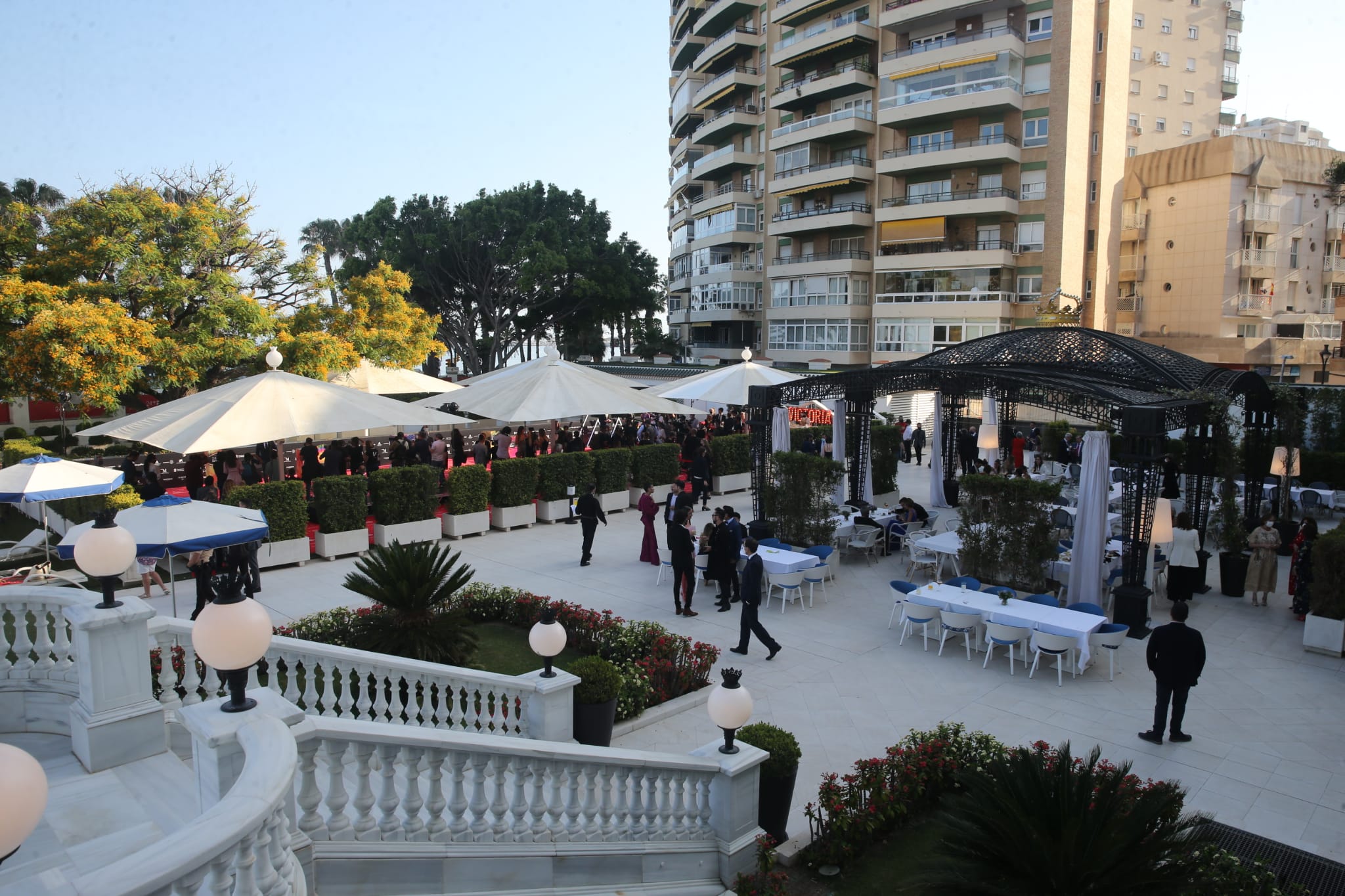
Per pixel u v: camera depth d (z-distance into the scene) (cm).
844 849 668
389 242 4378
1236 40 5141
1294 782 829
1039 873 467
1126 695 1034
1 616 650
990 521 1366
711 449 2347
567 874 563
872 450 2203
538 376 2033
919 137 4112
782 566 1336
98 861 468
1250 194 4244
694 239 5884
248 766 370
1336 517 2056
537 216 4784
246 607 426
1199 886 489
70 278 2241
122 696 596
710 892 636
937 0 3872
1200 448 1600
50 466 1258
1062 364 1681
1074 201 3800
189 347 2272
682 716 967
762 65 5134
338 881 461
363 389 2683
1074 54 3697
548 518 1978
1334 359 4359
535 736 789
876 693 1033
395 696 721
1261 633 1270
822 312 4503
